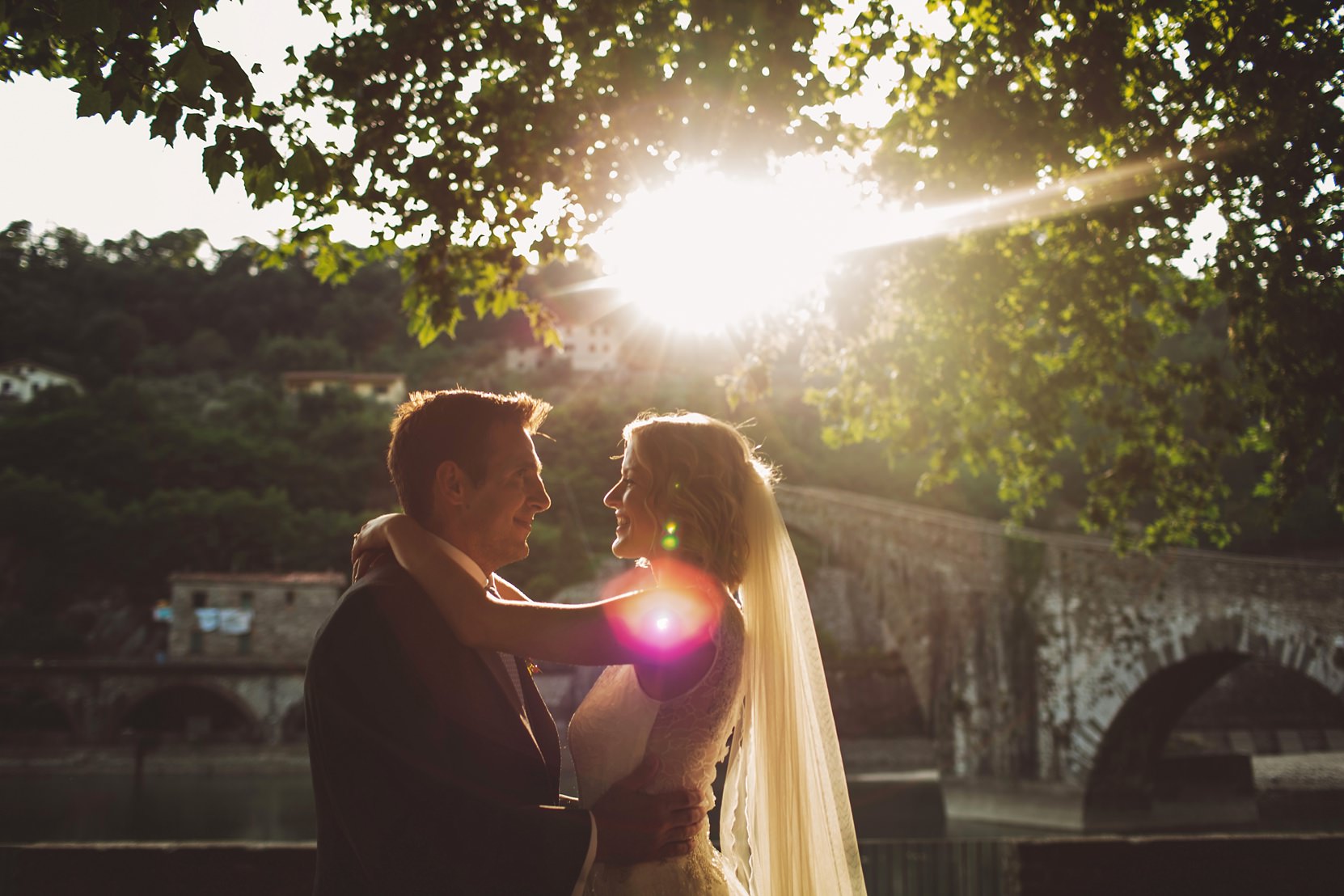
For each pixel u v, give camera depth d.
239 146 3.62
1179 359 56.56
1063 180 7.66
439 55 5.68
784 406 93.75
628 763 2.35
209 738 52.72
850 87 6.55
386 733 2.07
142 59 3.35
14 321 126.38
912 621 35.97
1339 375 6.68
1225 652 25.33
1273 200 6.27
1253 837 7.21
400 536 2.35
